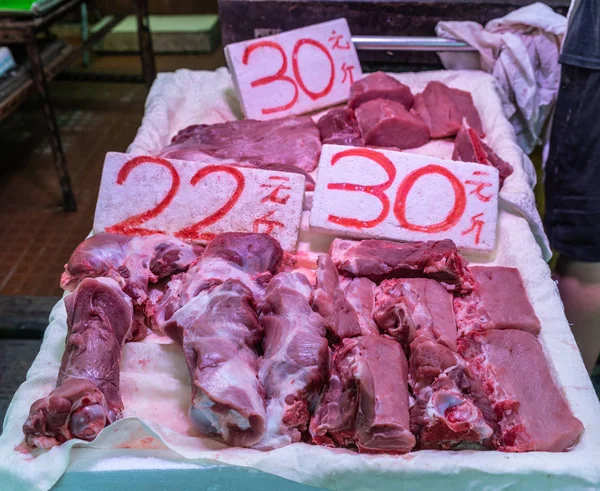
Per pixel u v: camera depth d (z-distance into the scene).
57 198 4.28
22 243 3.87
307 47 2.92
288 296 1.70
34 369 1.73
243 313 1.66
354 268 1.93
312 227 2.13
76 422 1.48
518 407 1.55
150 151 2.63
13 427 1.56
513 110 3.13
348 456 1.45
